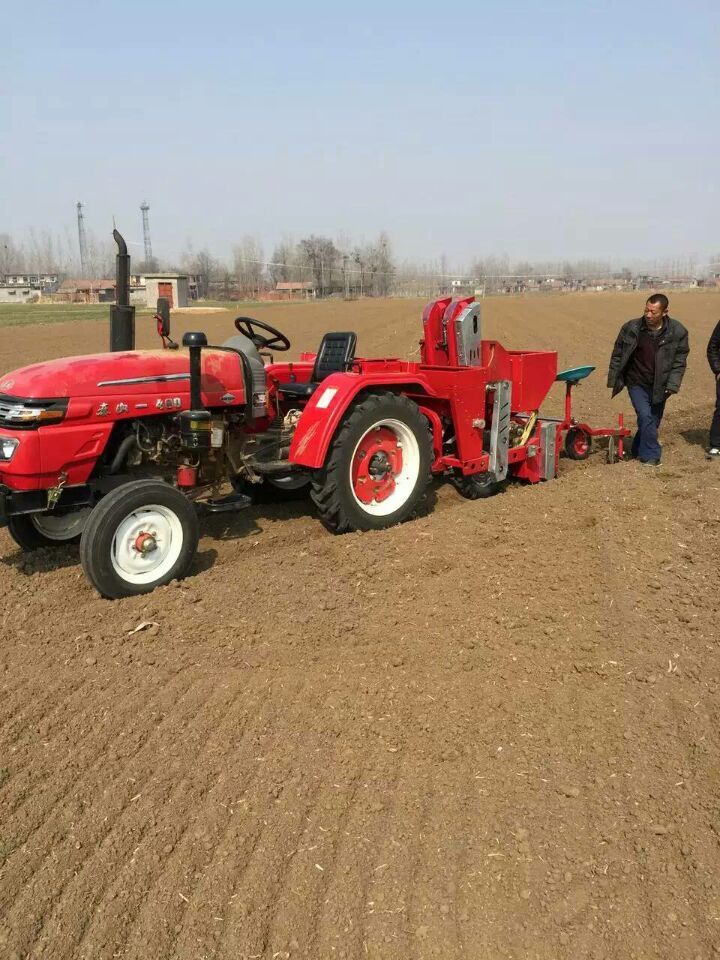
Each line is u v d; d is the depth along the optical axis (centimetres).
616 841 247
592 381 1295
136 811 269
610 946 212
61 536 524
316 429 501
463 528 520
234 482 598
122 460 465
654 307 663
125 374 454
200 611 419
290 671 353
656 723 304
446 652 365
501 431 606
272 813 266
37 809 272
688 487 577
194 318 3331
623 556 454
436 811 264
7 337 2384
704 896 226
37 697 341
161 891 237
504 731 304
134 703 333
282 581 455
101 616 416
